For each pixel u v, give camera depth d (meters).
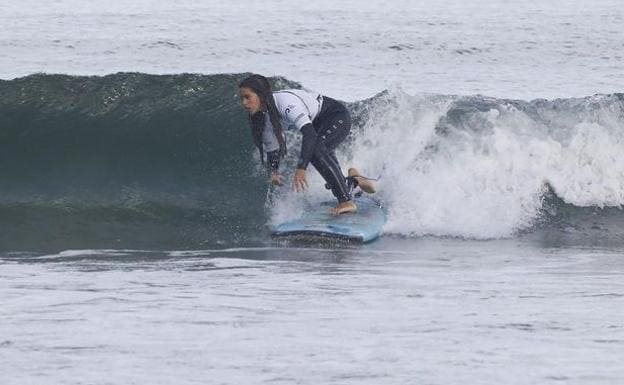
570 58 66.69
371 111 36.06
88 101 37.78
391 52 67.31
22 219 33.41
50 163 35.72
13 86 38.03
